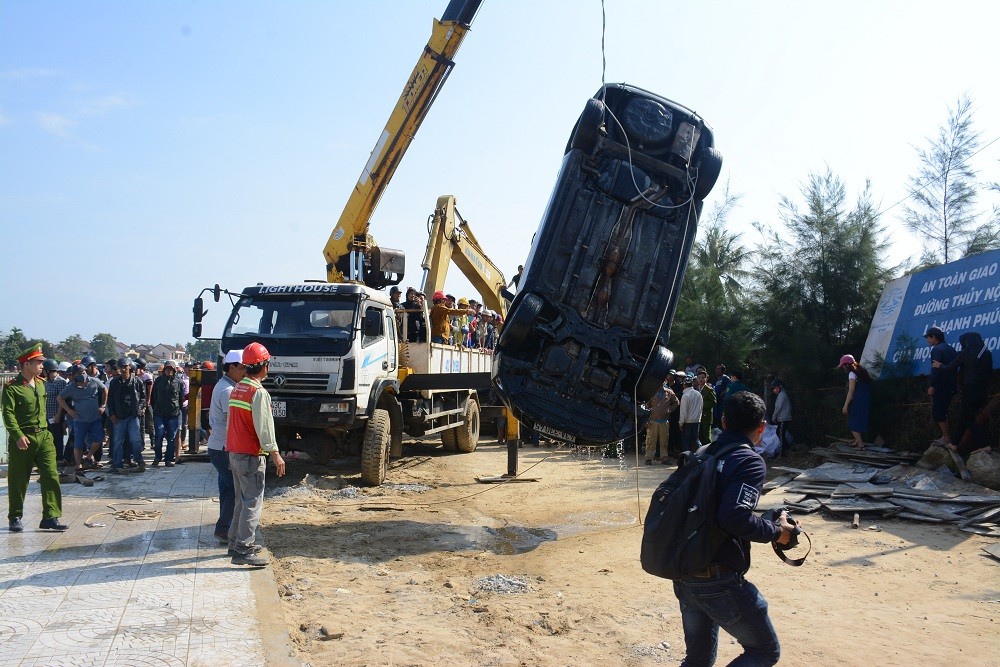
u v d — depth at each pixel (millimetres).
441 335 15727
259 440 6957
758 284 17266
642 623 5750
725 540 3570
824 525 8977
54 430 12703
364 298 12102
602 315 9156
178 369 14055
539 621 5816
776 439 14062
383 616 5910
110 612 5621
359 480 12602
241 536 6988
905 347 13086
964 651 5168
